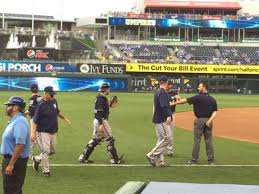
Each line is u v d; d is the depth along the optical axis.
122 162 14.30
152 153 13.70
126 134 22.22
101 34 89.94
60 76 62.12
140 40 84.06
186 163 14.55
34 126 11.92
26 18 97.69
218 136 22.53
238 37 86.38
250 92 68.44
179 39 85.44
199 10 91.94
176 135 22.44
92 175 12.39
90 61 69.88
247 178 12.34
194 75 71.06
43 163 12.11
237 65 71.31
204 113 14.41
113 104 14.30
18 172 7.95
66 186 11.05
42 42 79.50
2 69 64.81
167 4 91.12
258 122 29.27
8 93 53.22
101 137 14.21
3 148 7.94
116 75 64.75
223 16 85.50
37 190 10.59
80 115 30.50
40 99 13.52
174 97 15.99
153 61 72.88
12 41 78.38
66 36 81.50
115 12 89.44
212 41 84.94
